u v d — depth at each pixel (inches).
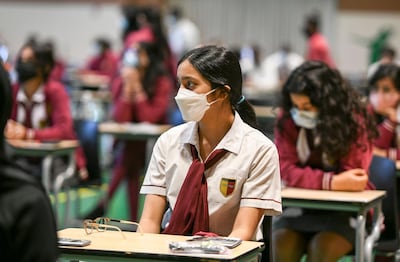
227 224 147.7
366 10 746.2
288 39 765.3
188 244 126.3
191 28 644.1
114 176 313.6
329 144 191.8
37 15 757.3
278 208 145.9
